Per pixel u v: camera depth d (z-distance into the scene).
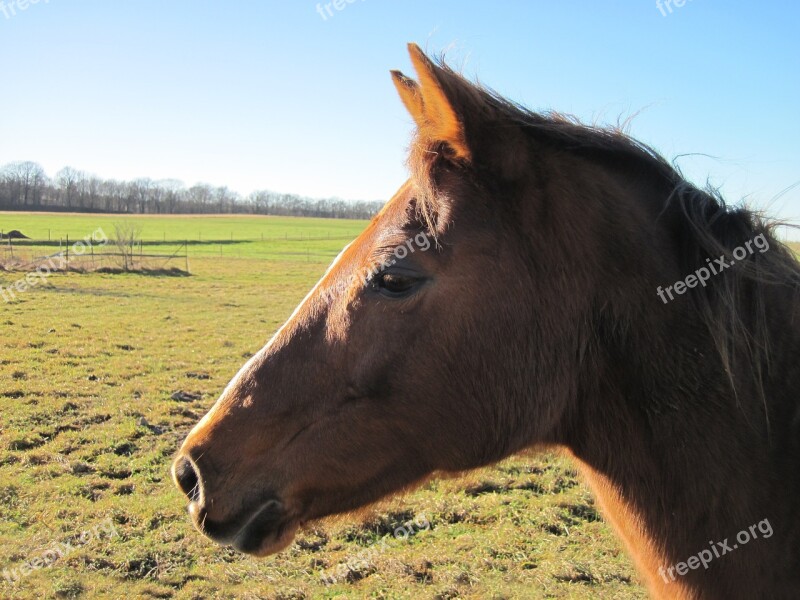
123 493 6.11
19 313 16.30
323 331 1.93
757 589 1.82
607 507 2.17
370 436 1.88
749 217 1.97
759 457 1.84
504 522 5.58
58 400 8.77
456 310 1.82
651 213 1.96
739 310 1.87
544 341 1.85
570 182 1.89
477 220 1.83
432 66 1.75
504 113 1.88
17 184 88.75
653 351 1.87
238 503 1.89
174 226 73.00
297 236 69.50
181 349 12.94
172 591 4.56
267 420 1.92
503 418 1.85
